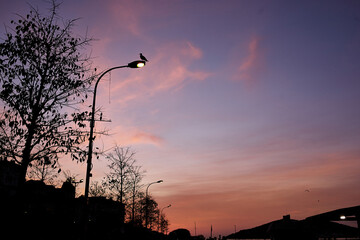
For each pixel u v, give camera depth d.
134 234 40.94
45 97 11.34
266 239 20.69
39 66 11.23
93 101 12.88
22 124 10.53
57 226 23.38
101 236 34.59
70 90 11.86
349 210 16.83
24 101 10.70
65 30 12.05
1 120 10.20
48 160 10.88
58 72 11.61
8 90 10.23
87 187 12.00
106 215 36.03
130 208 36.31
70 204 26.02
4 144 10.24
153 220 53.72
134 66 13.49
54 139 11.04
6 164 10.51
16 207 10.37
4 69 10.48
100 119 12.81
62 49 11.91
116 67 13.55
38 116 11.08
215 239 81.62
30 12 11.28
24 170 10.60
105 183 32.12
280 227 18.42
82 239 11.56
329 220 17.58
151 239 47.94
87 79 12.59
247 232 22.11
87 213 11.88
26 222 11.30
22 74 10.80
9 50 10.51
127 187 32.75
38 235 19.06
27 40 11.09
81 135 11.83
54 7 11.77
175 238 45.12
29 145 10.72
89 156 12.07
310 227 17.95
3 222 10.05
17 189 10.49
